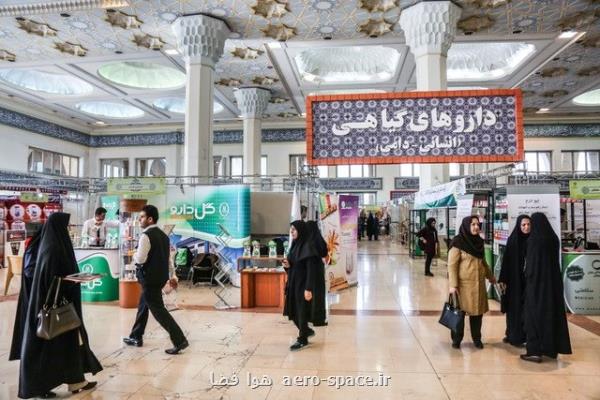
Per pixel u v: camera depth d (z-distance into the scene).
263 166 17.50
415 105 4.16
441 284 7.54
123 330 4.55
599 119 16.52
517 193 5.20
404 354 3.77
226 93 13.33
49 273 2.76
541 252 3.55
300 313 3.91
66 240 2.93
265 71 11.28
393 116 4.16
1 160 13.19
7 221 10.16
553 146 16.64
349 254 7.32
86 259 6.05
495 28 8.40
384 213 18.64
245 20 8.03
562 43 9.27
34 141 14.63
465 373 3.32
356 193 18.70
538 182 8.84
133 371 3.37
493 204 6.30
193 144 7.90
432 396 2.91
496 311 5.40
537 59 10.33
